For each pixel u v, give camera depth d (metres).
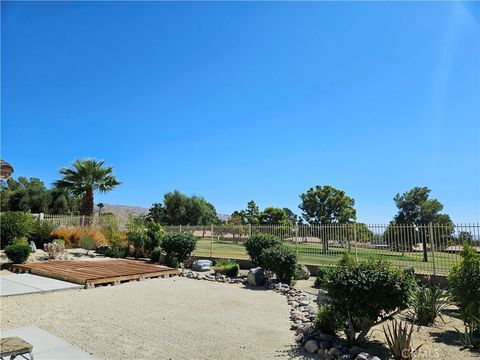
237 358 5.48
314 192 38.47
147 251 18.92
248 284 12.48
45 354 5.36
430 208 27.31
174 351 5.74
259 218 46.69
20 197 40.59
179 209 47.19
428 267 11.84
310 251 14.89
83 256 19.06
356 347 5.50
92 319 7.54
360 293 5.59
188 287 11.77
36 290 10.17
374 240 13.20
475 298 6.64
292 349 5.88
